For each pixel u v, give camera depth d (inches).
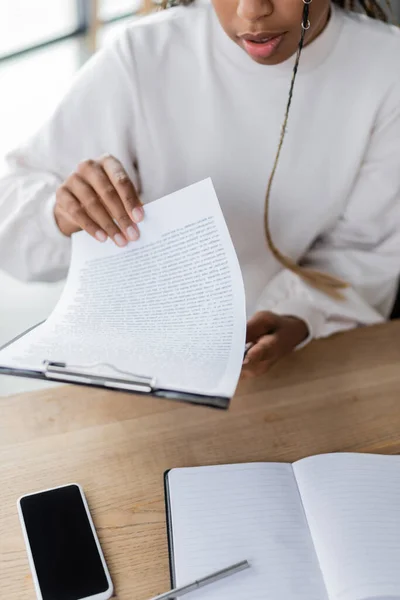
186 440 29.4
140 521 25.8
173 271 28.0
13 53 132.3
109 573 23.8
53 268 40.6
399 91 39.8
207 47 39.4
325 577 23.5
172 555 24.0
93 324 28.5
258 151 41.0
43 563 23.5
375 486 27.0
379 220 43.8
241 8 30.6
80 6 140.0
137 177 43.9
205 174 42.1
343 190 42.5
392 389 33.2
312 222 43.6
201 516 25.3
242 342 25.8
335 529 25.0
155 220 28.2
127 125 40.9
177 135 41.3
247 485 26.8
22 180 40.6
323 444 29.9
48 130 40.5
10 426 29.4
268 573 23.4
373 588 22.9
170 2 42.2
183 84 40.3
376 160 42.0
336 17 39.0
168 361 26.0
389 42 39.8
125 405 30.9
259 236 43.7
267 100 39.4
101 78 40.1
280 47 33.4
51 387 31.6
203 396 24.3
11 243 39.1
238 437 29.8
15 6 147.0
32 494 26.1
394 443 30.2
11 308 74.2
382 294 45.1
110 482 27.2
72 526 24.9
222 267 26.8
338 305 39.1
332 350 35.5
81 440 29.0
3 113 113.1
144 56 39.9
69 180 31.3
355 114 40.1
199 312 27.2
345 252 44.5
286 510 25.9
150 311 28.1
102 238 29.8
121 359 26.5
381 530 25.1
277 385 32.8
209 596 22.6
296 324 36.5
